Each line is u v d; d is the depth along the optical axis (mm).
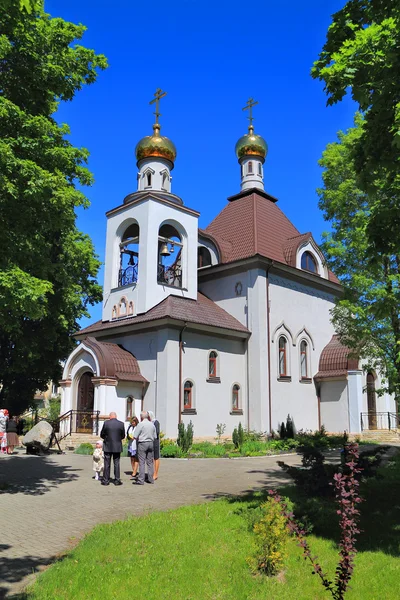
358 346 17109
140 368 23828
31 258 12047
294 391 27312
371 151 7590
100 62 13016
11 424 20547
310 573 6527
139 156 27844
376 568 6672
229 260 27719
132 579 6246
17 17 10609
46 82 11992
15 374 28891
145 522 8641
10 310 12125
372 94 7426
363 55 7219
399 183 8047
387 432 27375
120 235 27422
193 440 22734
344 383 28141
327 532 8094
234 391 25531
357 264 15836
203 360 24078
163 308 23672
